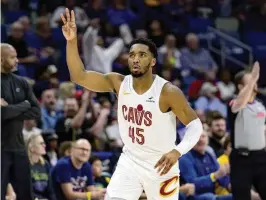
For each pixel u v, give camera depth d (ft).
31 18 76.48
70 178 40.40
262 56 82.23
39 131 46.26
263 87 80.59
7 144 32.50
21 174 32.81
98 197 40.42
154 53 26.76
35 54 66.85
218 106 64.34
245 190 36.70
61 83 61.11
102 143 51.01
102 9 77.36
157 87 26.48
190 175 41.78
